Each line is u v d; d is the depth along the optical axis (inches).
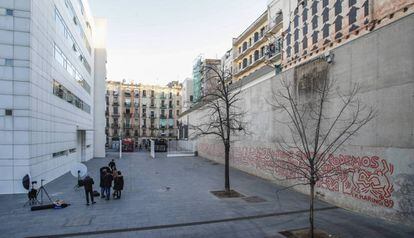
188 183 761.0
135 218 435.8
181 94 3230.8
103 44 1786.4
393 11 500.1
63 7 956.0
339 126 509.0
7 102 633.0
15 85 637.9
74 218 435.5
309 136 597.6
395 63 404.8
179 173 970.1
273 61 1164.5
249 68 1566.2
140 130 3056.1
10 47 636.1
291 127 668.1
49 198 536.4
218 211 475.8
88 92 1514.5
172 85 3444.9
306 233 365.7
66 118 997.2
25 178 590.2
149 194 617.3
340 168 503.8
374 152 436.1
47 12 771.4
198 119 1856.5
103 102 1765.5
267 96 804.0
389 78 413.4
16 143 636.1
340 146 504.4
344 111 497.7
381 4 526.6
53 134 828.0
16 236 357.4
